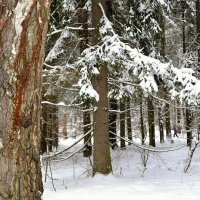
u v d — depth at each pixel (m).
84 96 9.27
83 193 7.25
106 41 9.01
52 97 11.52
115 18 10.83
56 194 7.37
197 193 6.99
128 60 9.20
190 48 20.03
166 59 12.68
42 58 2.32
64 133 13.62
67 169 12.68
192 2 19.95
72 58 12.58
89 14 13.66
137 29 11.14
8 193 2.28
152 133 21.88
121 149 17.45
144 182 8.46
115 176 9.79
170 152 19.03
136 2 11.36
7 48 2.16
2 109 2.21
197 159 15.27
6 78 2.19
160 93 11.35
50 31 11.30
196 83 9.23
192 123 17.36
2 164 2.27
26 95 2.25
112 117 18.86
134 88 11.03
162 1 11.46
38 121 2.42
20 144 2.29
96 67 9.47
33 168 2.39
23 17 2.15
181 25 20.64
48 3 2.26
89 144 14.46
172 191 7.19
